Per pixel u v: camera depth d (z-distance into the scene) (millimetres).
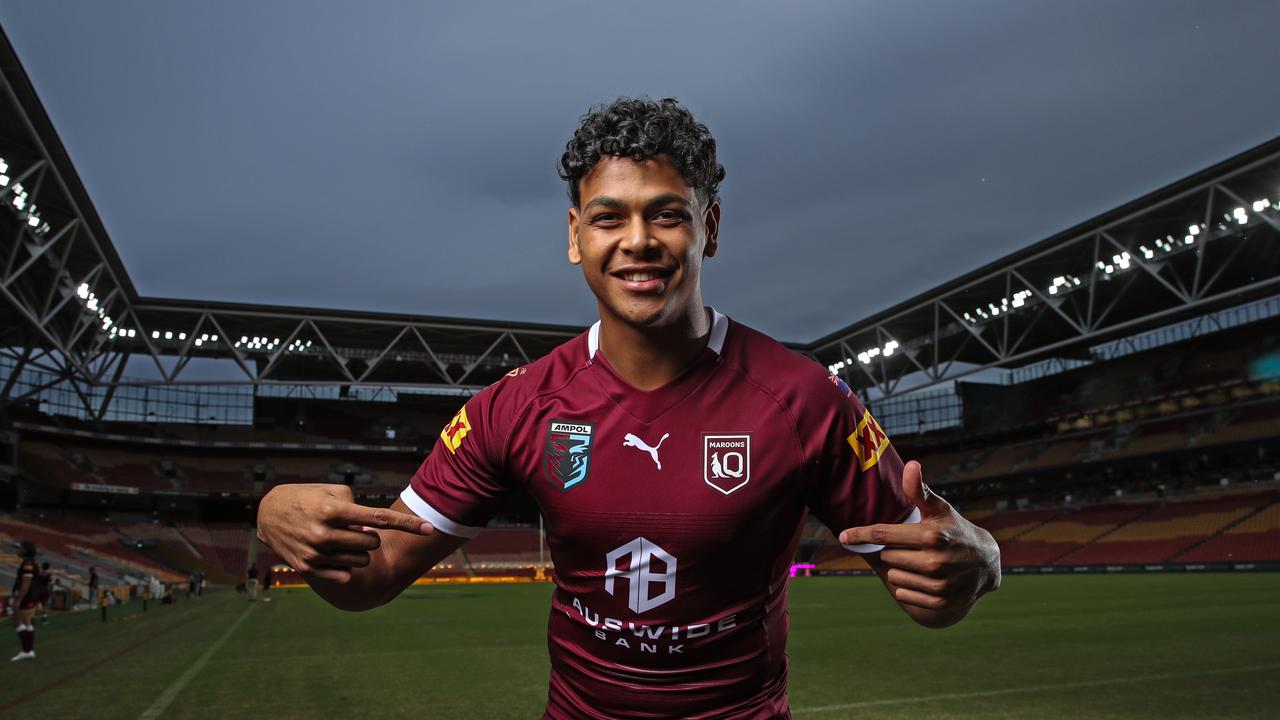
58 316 42438
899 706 6598
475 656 10500
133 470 53531
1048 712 6277
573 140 1685
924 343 55781
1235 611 16109
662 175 1625
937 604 1527
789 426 1703
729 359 1761
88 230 34812
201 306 47062
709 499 1663
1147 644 10883
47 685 7910
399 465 61469
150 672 8859
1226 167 32344
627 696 1741
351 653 10805
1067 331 53500
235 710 6582
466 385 60781
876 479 1754
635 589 1692
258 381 49188
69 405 55031
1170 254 38500
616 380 1758
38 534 40688
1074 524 49875
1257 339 48688
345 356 55188
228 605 24078
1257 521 41562
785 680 1886
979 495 59688
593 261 1660
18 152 29047
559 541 1785
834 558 57000
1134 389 52844
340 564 1590
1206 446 46000
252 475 57469
